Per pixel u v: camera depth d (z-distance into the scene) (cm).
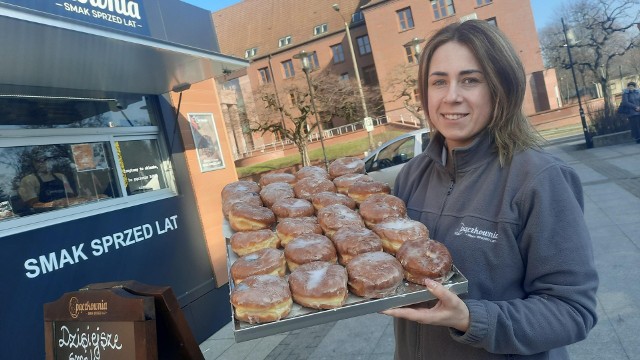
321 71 4619
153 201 448
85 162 398
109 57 316
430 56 150
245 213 200
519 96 139
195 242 492
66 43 267
